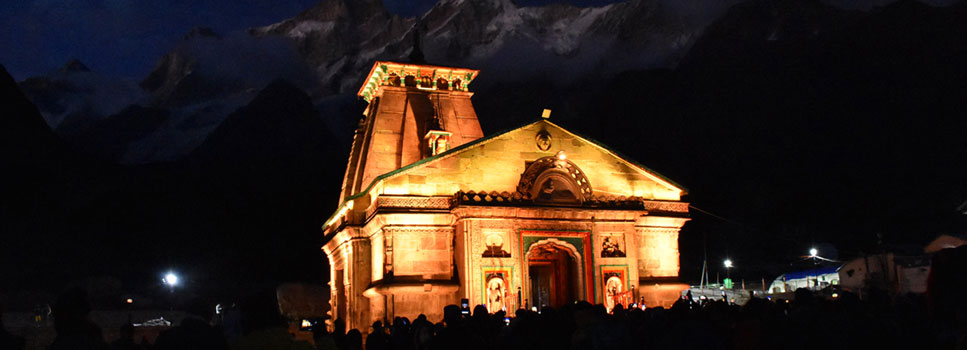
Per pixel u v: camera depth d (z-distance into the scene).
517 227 34.56
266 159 111.75
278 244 98.38
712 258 102.88
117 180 96.12
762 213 109.69
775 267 92.12
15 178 83.25
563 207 35.03
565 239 35.25
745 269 93.94
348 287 40.25
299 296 65.44
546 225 35.09
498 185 35.75
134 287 79.25
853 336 11.02
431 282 33.97
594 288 35.00
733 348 13.04
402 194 34.59
